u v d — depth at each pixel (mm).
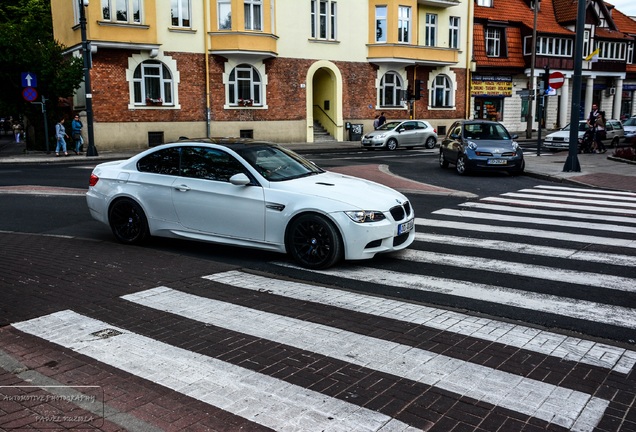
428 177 16438
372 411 3521
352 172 16641
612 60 46469
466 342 4641
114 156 24047
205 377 3973
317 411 3516
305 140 32719
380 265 7102
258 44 29062
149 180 7945
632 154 20906
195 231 7637
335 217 6680
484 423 3396
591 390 3832
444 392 3779
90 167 19250
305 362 4230
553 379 3990
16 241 8352
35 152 26078
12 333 4762
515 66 41375
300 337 4719
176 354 4363
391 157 23688
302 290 6035
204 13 28406
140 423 3340
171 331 4840
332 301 5676
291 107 31938
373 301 5691
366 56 34656
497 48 41625
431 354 4391
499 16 41406
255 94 30781
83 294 5801
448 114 38750
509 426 3371
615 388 3865
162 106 27781
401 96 36406
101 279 6336
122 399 3641
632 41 47938
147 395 3701
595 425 3393
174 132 28266
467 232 9086
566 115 45062
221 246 8102
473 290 6113
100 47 25703
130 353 4375
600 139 25172
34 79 23719
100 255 7484
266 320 5113
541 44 42219
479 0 41188
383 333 4820
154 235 7977
